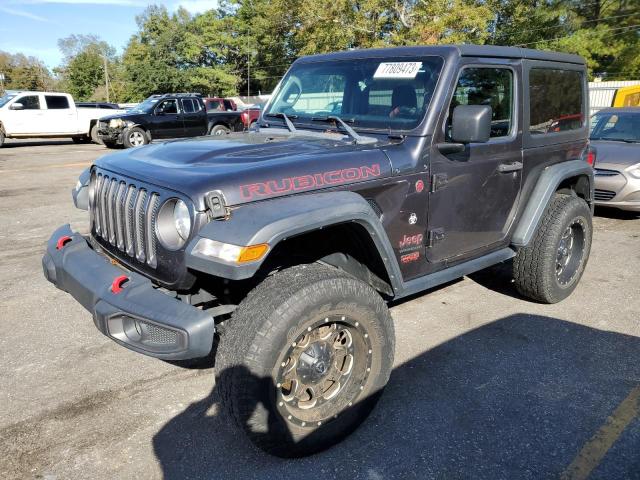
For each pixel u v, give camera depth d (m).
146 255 2.64
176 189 2.46
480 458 2.67
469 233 3.56
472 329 4.08
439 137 3.18
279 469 2.59
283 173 2.59
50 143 21.69
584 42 35.53
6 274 5.22
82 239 3.08
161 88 55.72
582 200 4.41
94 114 20.59
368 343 2.70
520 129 3.78
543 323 4.19
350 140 3.20
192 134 19.12
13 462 2.62
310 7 29.50
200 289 2.76
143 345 2.38
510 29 36.78
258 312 2.36
